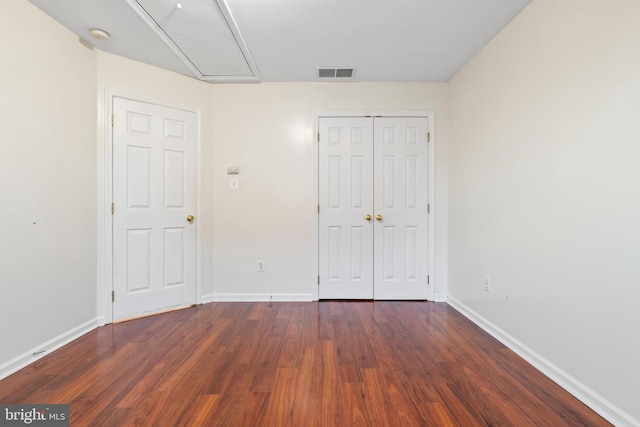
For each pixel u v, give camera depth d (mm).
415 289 3186
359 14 2061
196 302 3066
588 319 1529
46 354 2008
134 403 1519
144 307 2756
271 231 3197
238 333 2375
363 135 3191
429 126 3184
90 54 2410
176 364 1893
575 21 1601
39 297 1980
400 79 3111
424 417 1428
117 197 2600
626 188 1349
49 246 2057
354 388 1649
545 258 1816
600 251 1468
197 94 3059
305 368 1849
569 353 1642
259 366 1872
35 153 1960
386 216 3180
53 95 2090
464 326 2527
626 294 1349
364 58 2672
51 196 2076
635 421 1309
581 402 1544
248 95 3174
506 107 2189
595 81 1490
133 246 2691
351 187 3178
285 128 3186
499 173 2271
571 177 1633
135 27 2188
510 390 1640
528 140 1961
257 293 3207
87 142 2385
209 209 3162
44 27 2016
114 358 1966
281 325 2541
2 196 1765
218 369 1836
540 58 1853
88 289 2396
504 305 2209
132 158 2674
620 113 1370
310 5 1967
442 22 2152
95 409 1473
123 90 2613
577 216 1597
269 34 2297
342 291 3207
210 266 3180
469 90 2725
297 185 3193
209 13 2033
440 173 3189
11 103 1814
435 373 1799
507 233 2176
